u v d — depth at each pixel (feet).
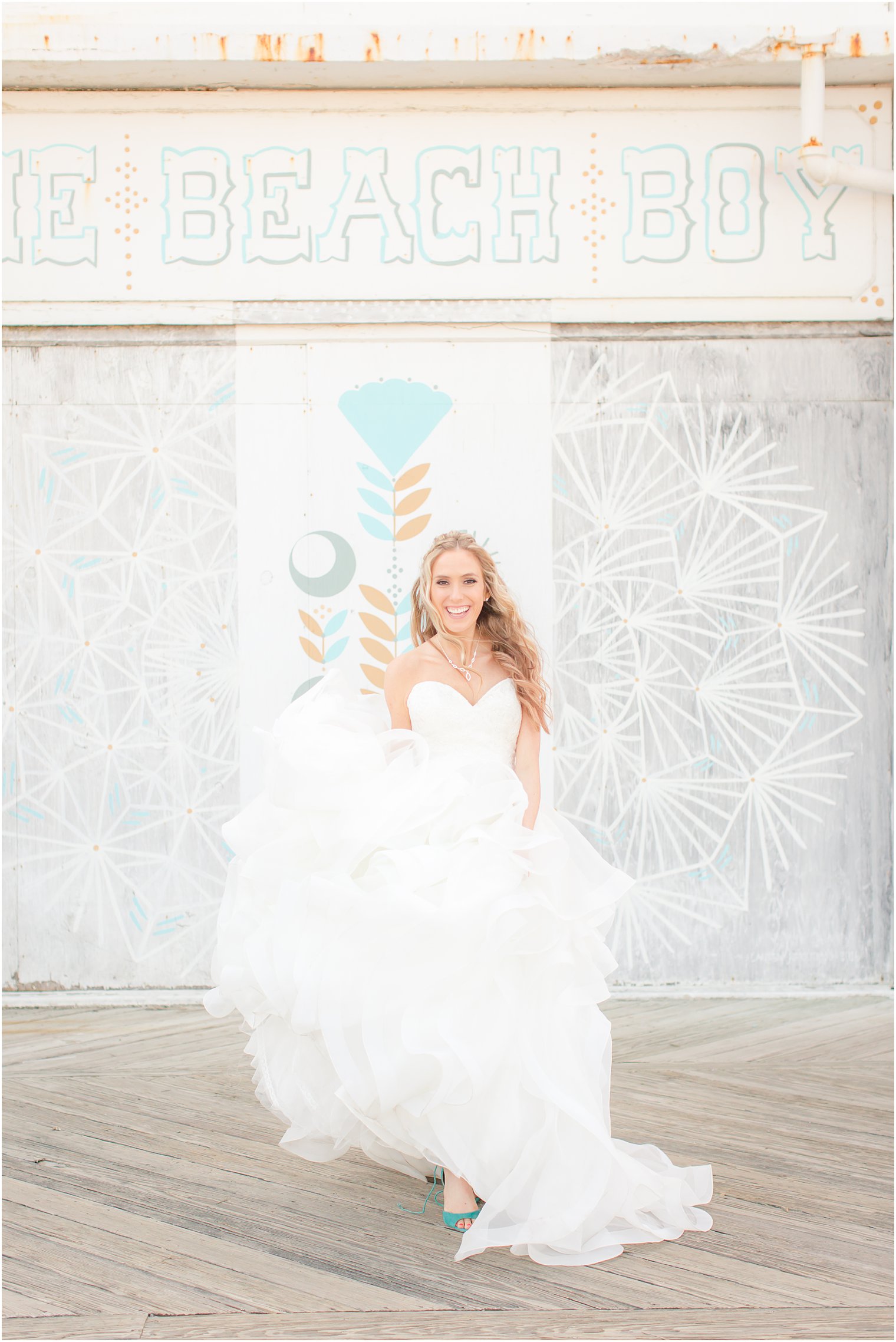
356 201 14.67
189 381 14.78
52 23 13.73
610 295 14.73
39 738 14.80
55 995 14.74
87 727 14.80
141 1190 9.01
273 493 14.79
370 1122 7.98
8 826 14.80
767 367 14.80
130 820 14.80
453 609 9.16
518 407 14.78
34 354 14.75
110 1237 8.18
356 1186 9.16
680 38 13.74
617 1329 6.92
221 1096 11.21
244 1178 9.27
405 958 8.00
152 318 14.70
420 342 14.78
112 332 14.75
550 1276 7.62
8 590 14.78
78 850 14.80
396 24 14.05
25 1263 7.78
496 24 13.97
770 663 14.84
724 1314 7.10
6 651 14.80
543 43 13.74
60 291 14.70
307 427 14.79
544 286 14.71
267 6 14.07
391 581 14.84
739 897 14.85
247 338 14.76
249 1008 8.70
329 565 14.82
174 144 14.64
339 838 8.48
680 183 14.67
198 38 13.66
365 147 14.66
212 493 14.80
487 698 9.23
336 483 14.80
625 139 14.64
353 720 9.23
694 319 14.73
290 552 14.79
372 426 14.79
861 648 14.85
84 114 14.61
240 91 14.57
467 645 9.35
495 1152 7.95
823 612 14.84
